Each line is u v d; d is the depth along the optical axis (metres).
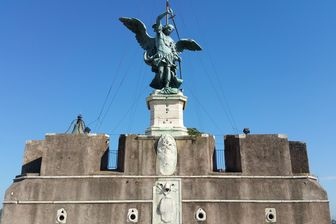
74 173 27.59
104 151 29.47
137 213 26.45
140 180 27.31
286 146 28.53
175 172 27.53
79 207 26.66
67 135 28.73
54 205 26.75
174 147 28.19
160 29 33.06
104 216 26.41
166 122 30.38
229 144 29.66
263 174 27.67
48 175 27.53
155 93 31.39
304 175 27.75
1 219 26.47
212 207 26.62
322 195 27.17
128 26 33.12
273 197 27.00
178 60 33.38
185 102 31.91
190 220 26.25
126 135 28.67
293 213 26.61
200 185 27.19
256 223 26.30
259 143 28.59
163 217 26.19
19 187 27.20
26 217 26.47
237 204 26.78
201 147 28.36
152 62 32.38
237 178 27.50
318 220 26.48
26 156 29.66
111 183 27.27
